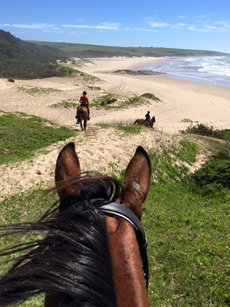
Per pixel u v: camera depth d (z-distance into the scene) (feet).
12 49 244.01
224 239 17.81
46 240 3.38
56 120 79.82
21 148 37.91
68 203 4.08
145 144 35.55
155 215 21.72
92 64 351.87
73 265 3.00
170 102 118.01
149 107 106.52
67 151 5.11
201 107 112.27
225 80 202.59
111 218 3.83
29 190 25.03
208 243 17.26
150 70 289.74
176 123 87.81
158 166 32.53
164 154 34.60
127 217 3.99
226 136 54.90
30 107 94.58
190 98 127.44
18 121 52.65
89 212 3.62
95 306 2.76
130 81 177.58
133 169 5.26
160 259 15.72
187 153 36.78
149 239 17.93
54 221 3.58
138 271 3.32
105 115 90.58
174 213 22.72
